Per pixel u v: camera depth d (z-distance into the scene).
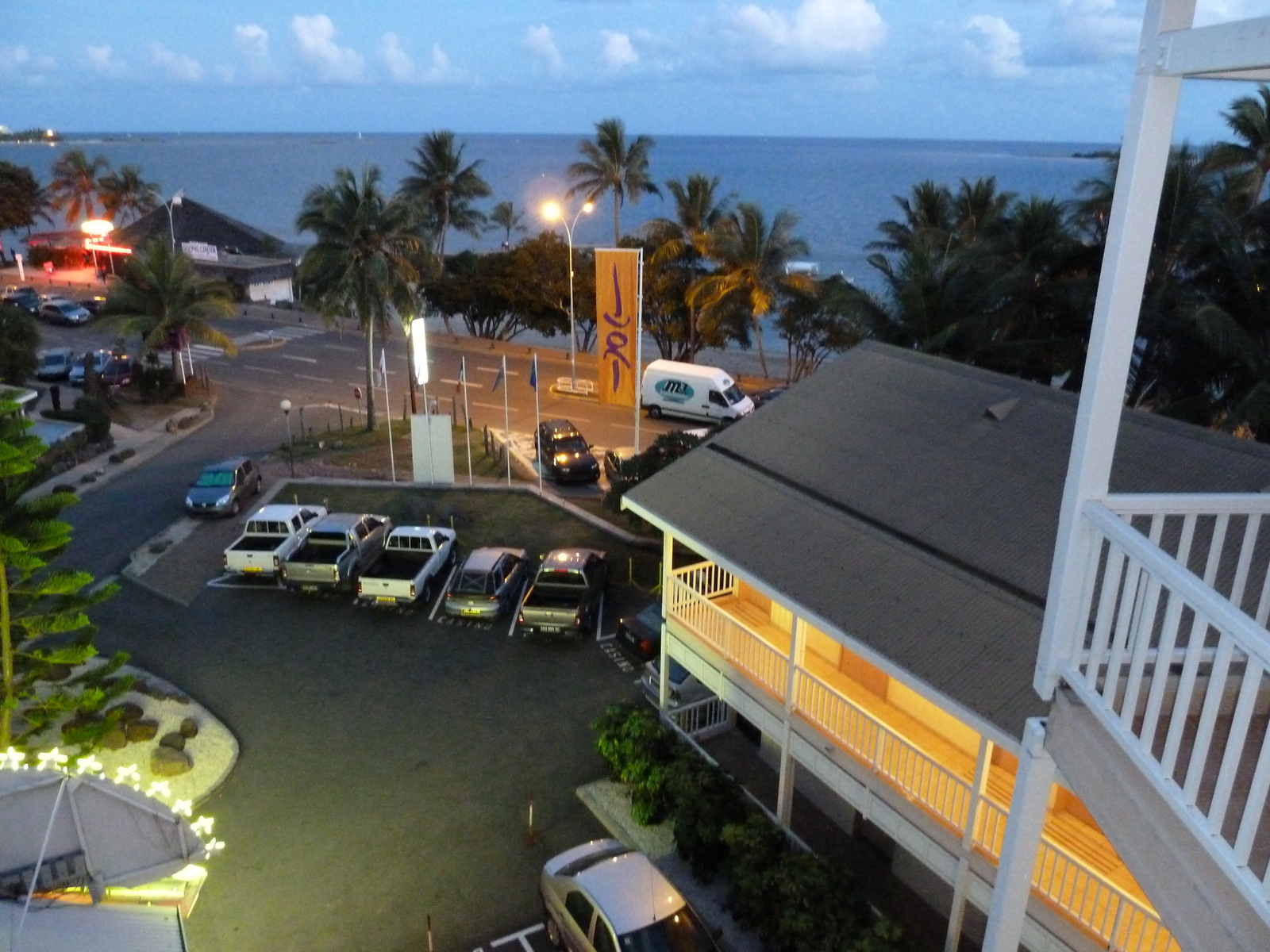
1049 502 13.05
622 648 21.75
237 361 51.06
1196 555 10.22
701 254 49.78
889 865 14.74
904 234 45.06
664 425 40.53
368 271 36.25
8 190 78.94
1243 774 4.93
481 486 32.59
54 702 15.45
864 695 14.90
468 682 20.52
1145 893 4.61
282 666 21.14
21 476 15.03
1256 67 4.02
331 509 30.17
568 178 58.97
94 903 9.45
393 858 15.32
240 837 15.74
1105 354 5.02
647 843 15.66
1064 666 5.52
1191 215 26.27
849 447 15.99
